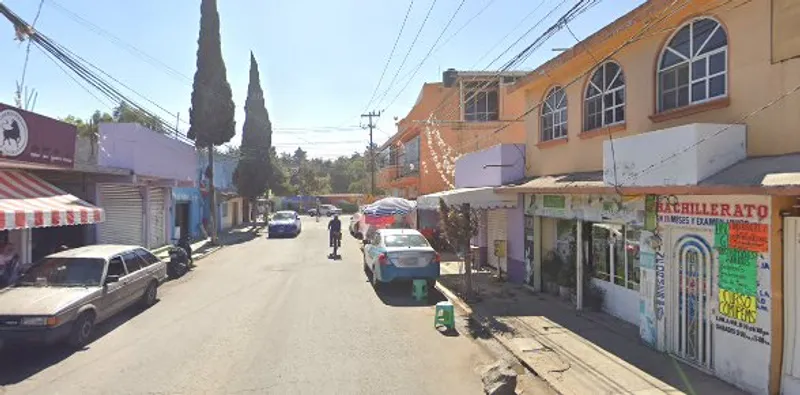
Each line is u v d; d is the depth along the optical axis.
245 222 51.62
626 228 10.22
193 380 7.13
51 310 8.23
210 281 15.89
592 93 11.74
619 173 8.61
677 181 7.25
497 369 6.94
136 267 11.54
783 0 6.67
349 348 8.71
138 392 6.69
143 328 10.02
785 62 6.63
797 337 6.00
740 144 7.08
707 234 7.26
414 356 8.33
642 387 6.79
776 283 6.16
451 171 26.84
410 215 27.12
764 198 6.28
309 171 94.81
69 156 14.16
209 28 30.08
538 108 14.27
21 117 11.87
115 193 19.69
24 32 8.63
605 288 11.02
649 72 9.45
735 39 7.46
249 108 44.16
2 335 7.97
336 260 21.25
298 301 12.62
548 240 13.38
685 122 8.50
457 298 12.79
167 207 25.84
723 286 6.98
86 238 17.83
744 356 6.62
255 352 8.44
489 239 17.91
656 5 8.48
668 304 8.08
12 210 10.90
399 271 13.28
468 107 26.77
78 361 8.00
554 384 6.96
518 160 15.00
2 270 11.94
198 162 32.72
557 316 10.75
